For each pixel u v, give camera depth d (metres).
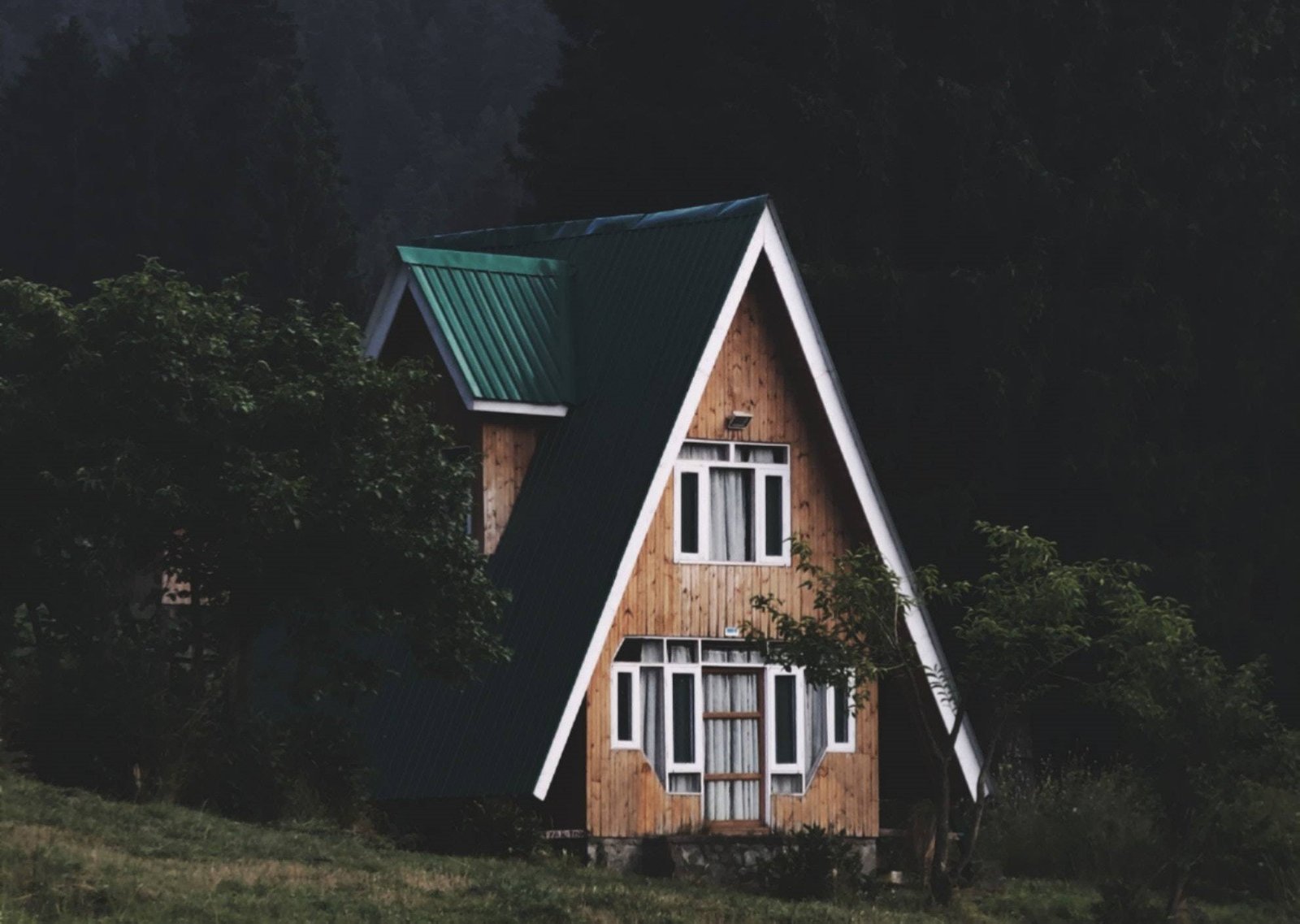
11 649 37.06
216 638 39.12
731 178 60.56
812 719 44.22
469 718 41.28
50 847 28.86
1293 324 61.28
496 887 31.30
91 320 36.81
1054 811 47.56
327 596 37.66
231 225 108.31
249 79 117.06
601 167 64.12
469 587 38.50
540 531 42.91
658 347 43.66
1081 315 59.25
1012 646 37.75
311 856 32.38
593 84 64.81
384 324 45.19
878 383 58.56
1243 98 62.53
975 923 38.06
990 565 58.00
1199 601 58.31
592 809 40.88
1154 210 59.94
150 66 110.06
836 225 60.28
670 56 63.41
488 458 43.94
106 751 35.72
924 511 57.38
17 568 36.56
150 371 36.41
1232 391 61.22
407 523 38.31
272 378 37.75
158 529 37.03
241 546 36.81
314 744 38.59
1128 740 39.41
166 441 36.84
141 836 31.27
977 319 57.88
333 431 37.84
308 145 107.44
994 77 61.25
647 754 42.03
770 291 44.12
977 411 58.41
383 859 33.31
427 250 45.22
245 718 37.66
